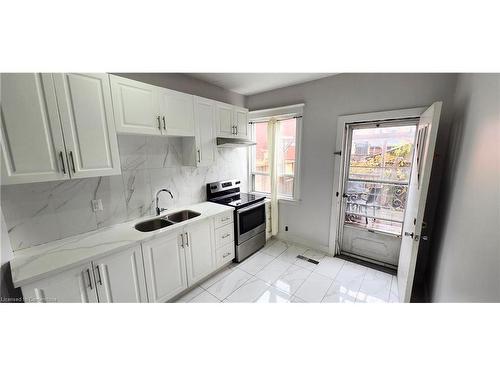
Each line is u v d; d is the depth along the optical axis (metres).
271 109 3.10
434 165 1.93
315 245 3.02
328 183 2.74
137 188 2.09
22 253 1.39
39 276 1.17
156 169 2.24
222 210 2.41
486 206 0.88
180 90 2.41
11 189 1.36
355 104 2.39
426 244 2.08
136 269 1.64
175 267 1.94
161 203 2.33
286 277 2.38
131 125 1.71
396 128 2.31
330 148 2.65
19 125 1.17
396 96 2.12
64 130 1.34
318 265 2.62
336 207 2.72
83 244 1.53
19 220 1.40
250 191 3.70
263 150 3.52
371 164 2.54
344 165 2.64
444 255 1.48
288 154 3.19
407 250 1.79
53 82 1.28
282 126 3.18
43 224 1.50
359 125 2.51
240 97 3.28
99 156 1.52
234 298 2.04
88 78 1.43
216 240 2.37
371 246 2.70
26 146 1.20
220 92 2.95
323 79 2.59
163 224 2.20
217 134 2.60
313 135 2.78
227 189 3.11
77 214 1.68
